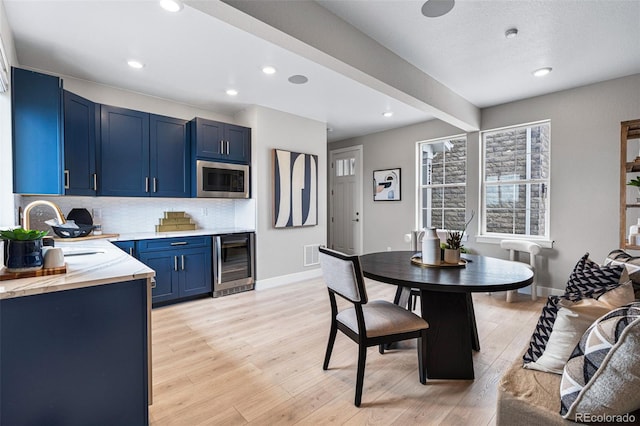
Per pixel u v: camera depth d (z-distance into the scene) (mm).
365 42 2414
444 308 2045
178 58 2766
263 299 3734
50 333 1273
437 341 2035
